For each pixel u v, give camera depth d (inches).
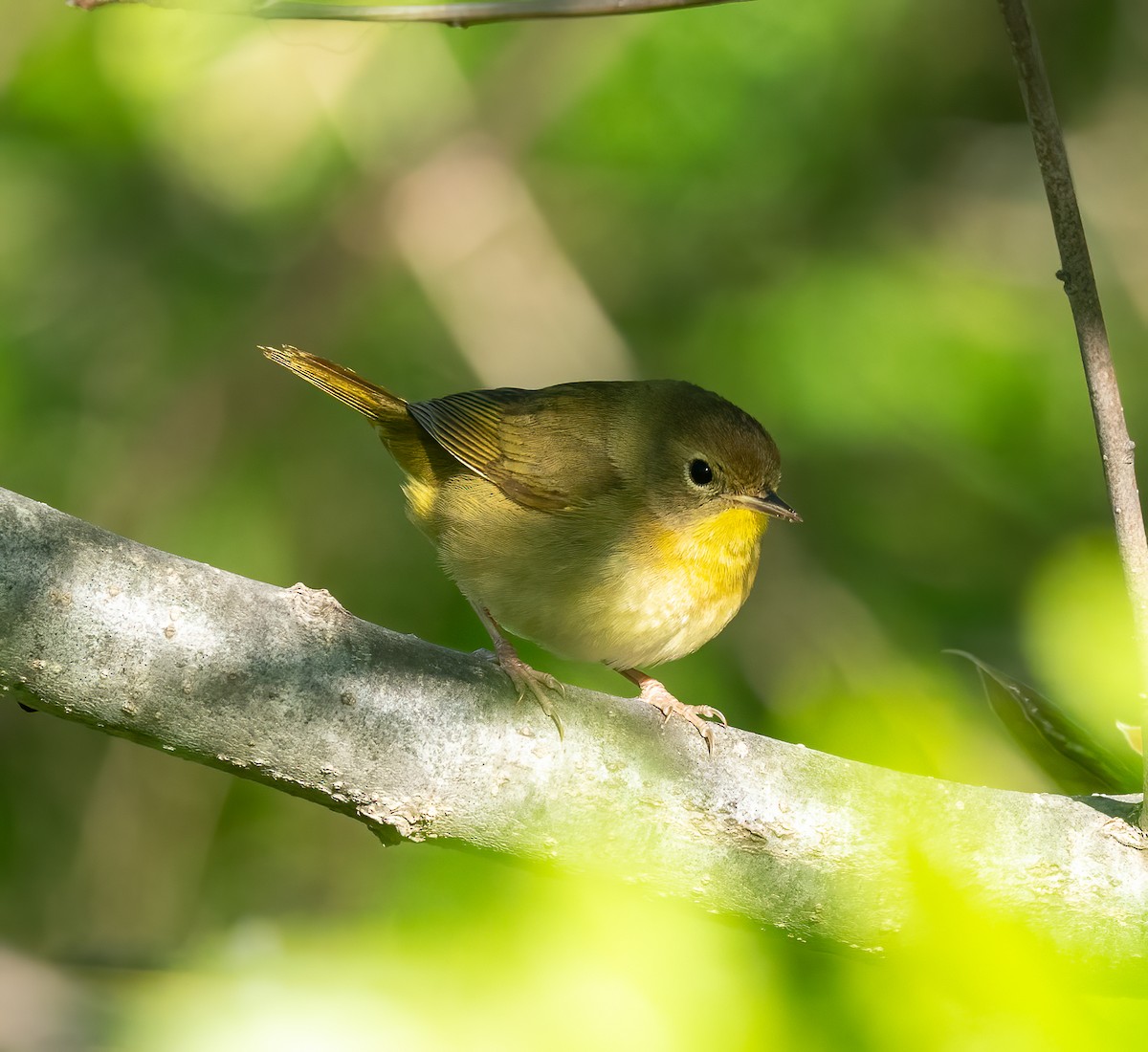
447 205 553.9
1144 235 581.9
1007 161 589.9
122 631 202.7
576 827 219.8
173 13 507.2
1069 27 607.5
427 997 176.7
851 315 511.2
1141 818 226.4
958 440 482.0
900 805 225.5
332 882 462.6
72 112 521.7
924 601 467.8
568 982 171.8
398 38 545.3
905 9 547.8
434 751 214.5
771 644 461.7
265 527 495.8
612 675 391.9
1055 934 225.5
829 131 552.4
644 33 537.6
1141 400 553.6
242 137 548.4
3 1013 271.1
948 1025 157.5
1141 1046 152.4
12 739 487.2
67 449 506.0
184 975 199.9
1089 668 245.8
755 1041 162.4
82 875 474.0
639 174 553.9
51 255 530.9
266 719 208.2
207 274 544.7
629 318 565.3
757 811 223.8
